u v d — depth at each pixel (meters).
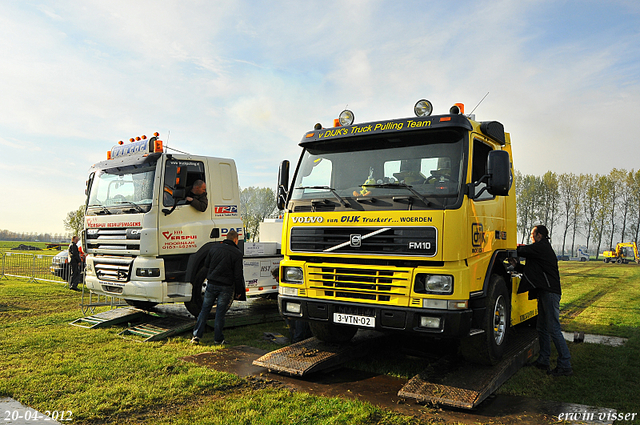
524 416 4.38
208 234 8.87
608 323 9.67
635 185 64.38
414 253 4.86
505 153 5.04
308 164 6.07
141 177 8.48
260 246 9.57
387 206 5.13
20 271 19.53
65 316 9.57
